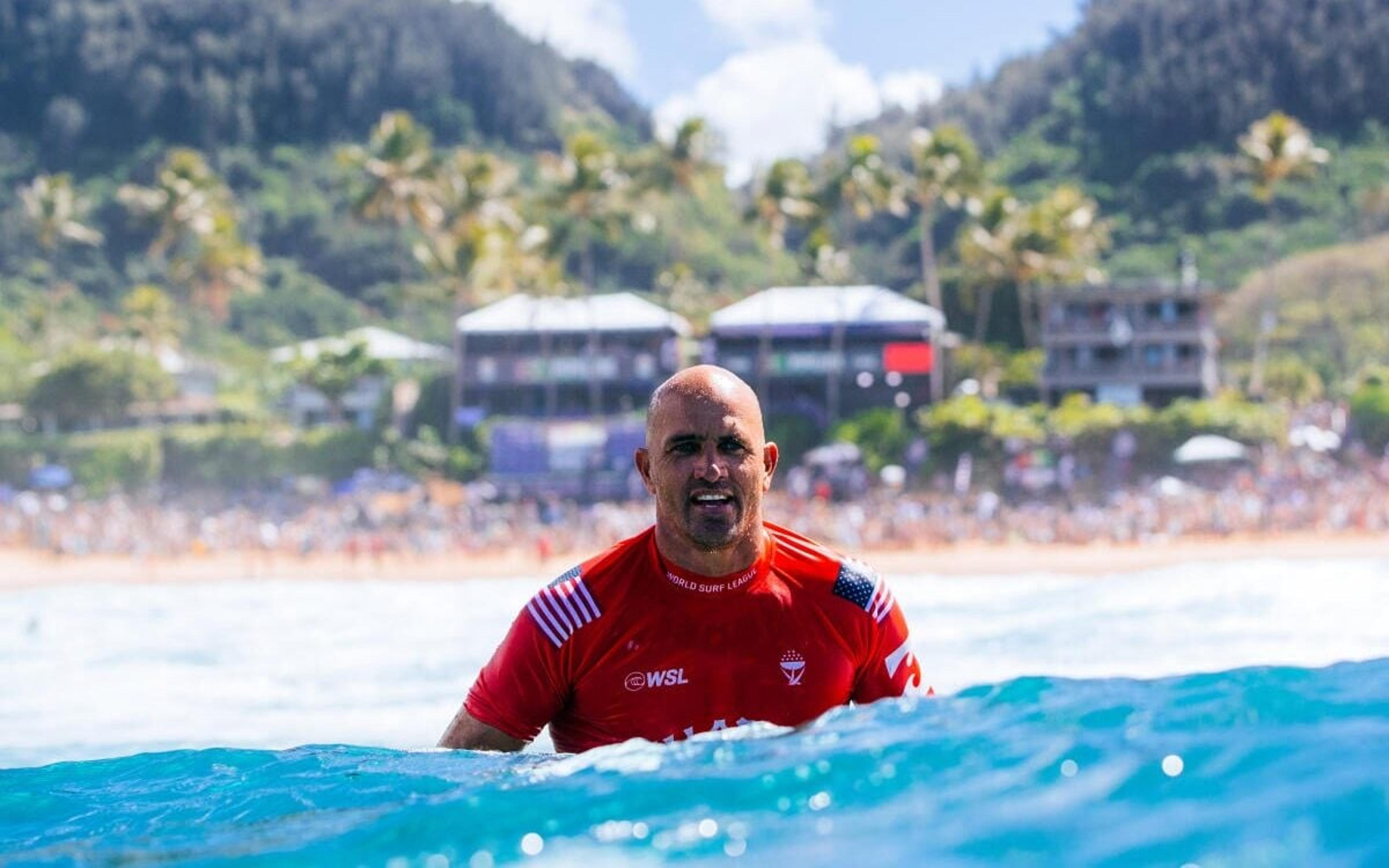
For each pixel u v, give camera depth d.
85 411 89.12
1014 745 3.64
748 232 184.38
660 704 4.82
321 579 43.41
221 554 54.66
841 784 3.47
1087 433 64.75
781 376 77.19
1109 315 78.12
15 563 51.91
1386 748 3.32
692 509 4.61
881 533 52.22
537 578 42.50
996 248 84.31
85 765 5.56
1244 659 14.80
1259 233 146.75
